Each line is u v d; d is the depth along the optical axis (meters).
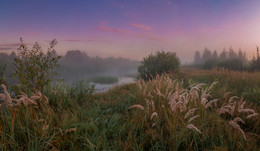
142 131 2.94
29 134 2.33
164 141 2.53
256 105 4.20
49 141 2.27
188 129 2.62
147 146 2.54
